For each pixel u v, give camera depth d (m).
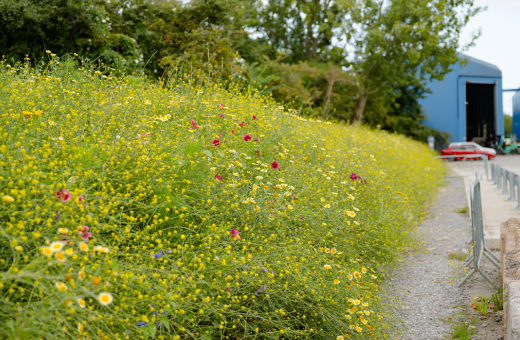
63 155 2.82
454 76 37.53
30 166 2.26
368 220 4.85
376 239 4.75
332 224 4.02
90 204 2.40
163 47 12.62
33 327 1.69
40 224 2.21
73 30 10.84
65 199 2.20
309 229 3.80
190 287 2.50
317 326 3.08
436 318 3.74
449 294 4.29
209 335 2.57
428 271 5.02
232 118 5.11
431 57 28.64
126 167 3.05
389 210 5.39
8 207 2.08
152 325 2.17
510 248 3.78
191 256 2.75
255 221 3.37
